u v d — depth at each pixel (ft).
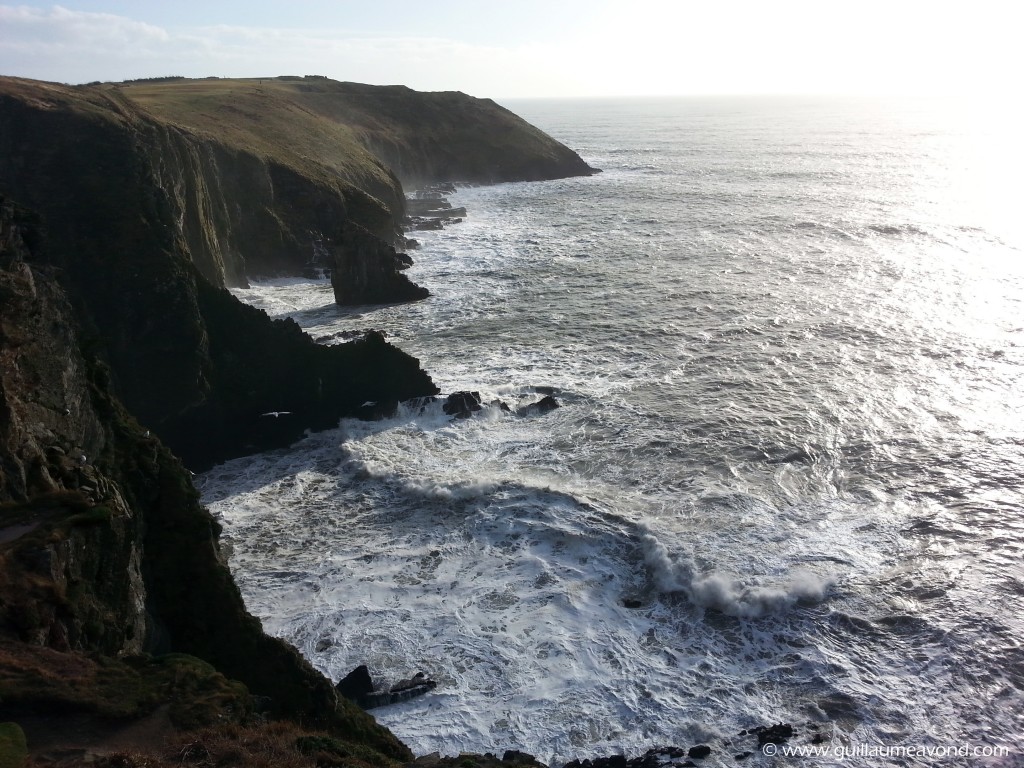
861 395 121.08
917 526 87.30
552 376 133.08
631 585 80.64
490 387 128.06
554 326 159.84
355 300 177.88
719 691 66.85
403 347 150.00
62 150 129.90
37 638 46.47
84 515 53.31
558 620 75.72
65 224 119.14
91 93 163.94
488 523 91.20
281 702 58.03
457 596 79.51
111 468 65.67
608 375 132.87
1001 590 76.48
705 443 107.34
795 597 76.07
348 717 59.57
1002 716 62.90
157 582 63.98
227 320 121.90
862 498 93.30
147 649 57.36
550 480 99.60
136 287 114.93
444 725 63.98
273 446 115.24
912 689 65.87
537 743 62.34
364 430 115.96
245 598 79.97
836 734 61.93
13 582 47.19
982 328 148.97
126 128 138.62
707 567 80.43
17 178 125.39
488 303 177.27
